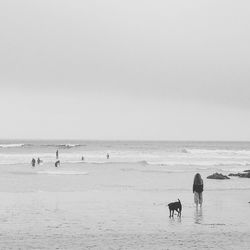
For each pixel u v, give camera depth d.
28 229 17.94
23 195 29.95
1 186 36.03
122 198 28.75
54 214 21.94
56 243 15.30
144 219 20.72
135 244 15.24
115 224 19.30
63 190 33.41
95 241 15.69
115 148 140.38
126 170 56.00
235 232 17.53
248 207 24.97
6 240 15.76
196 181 24.55
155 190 33.97
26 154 92.00
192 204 26.20
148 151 116.19
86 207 24.47
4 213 22.14
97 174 49.44
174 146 177.00
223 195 31.25
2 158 79.81
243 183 41.41
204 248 14.70
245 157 90.50
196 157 88.25
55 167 60.31
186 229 18.19
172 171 55.16
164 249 14.53
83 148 137.12
